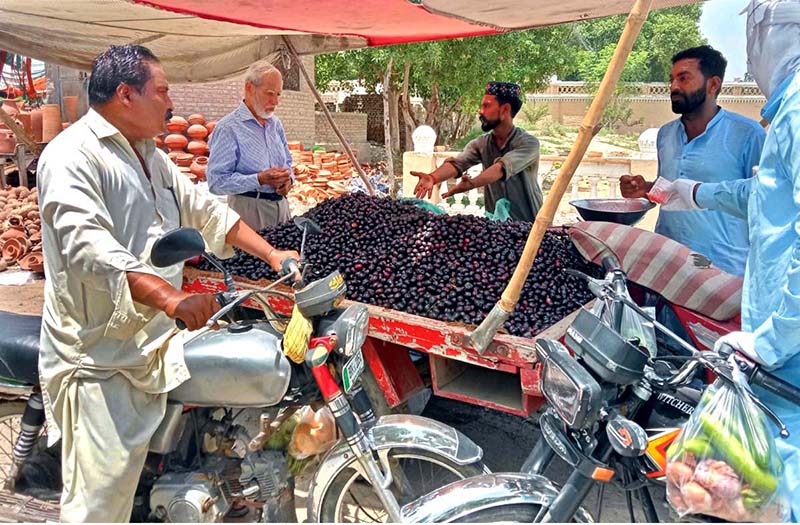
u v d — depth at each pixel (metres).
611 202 4.08
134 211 2.31
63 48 5.00
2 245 7.34
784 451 2.09
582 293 3.24
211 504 2.37
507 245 3.32
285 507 2.52
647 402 2.20
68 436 2.33
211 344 2.32
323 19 4.43
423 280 3.15
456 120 18.06
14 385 2.76
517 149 4.97
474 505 2.08
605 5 4.19
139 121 2.29
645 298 3.41
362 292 3.20
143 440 2.28
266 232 3.90
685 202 3.17
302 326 2.26
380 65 12.53
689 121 3.90
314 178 11.44
